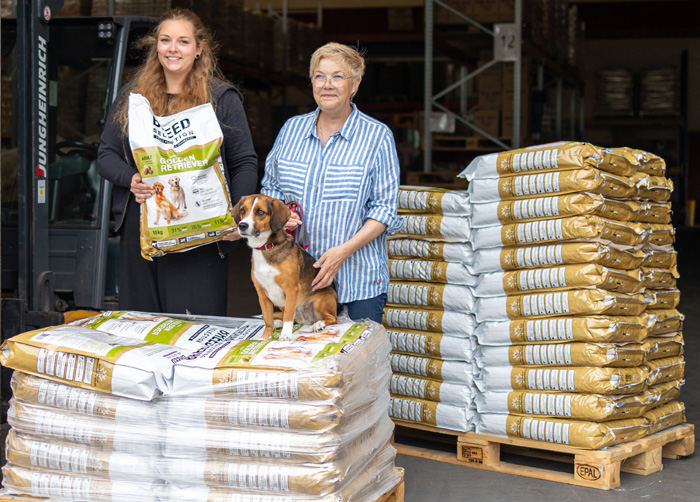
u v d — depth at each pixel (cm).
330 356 295
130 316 348
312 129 363
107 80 561
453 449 460
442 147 1262
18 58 483
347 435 299
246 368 293
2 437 432
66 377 306
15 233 505
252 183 363
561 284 404
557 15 1406
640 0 2258
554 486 398
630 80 2239
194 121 332
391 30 2150
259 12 1417
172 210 329
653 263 446
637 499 379
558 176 401
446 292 441
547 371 406
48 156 550
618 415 404
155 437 300
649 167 443
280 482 287
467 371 432
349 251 339
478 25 1064
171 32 338
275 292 322
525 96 1221
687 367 666
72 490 309
